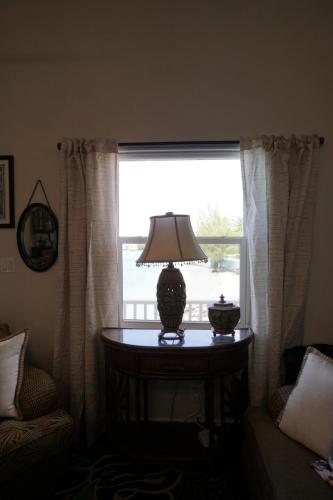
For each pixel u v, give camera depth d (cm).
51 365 220
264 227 199
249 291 215
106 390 196
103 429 213
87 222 202
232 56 209
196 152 215
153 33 212
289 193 199
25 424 154
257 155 198
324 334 209
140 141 213
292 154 199
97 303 207
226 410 211
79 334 204
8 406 157
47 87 217
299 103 206
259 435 148
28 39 218
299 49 206
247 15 208
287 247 199
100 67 214
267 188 198
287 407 149
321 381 138
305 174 196
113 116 214
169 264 189
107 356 193
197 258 175
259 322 197
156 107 212
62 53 216
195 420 215
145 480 171
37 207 219
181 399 218
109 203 207
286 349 198
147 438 196
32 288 221
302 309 201
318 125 206
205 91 210
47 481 153
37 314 221
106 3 213
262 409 180
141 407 217
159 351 173
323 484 115
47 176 218
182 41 211
